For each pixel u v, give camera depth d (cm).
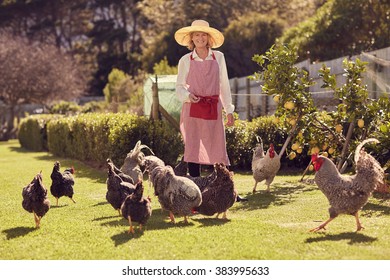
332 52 2831
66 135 2277
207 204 831
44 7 6825
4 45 5209
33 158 2431
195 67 981
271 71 1155
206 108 978
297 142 1195
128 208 761
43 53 5322
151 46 4741
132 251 673
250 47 3850
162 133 1580
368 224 791
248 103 2169
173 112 1928
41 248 707
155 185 839
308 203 980
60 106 4016
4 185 1398
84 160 2028
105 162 1725
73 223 855
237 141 1567
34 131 3044
